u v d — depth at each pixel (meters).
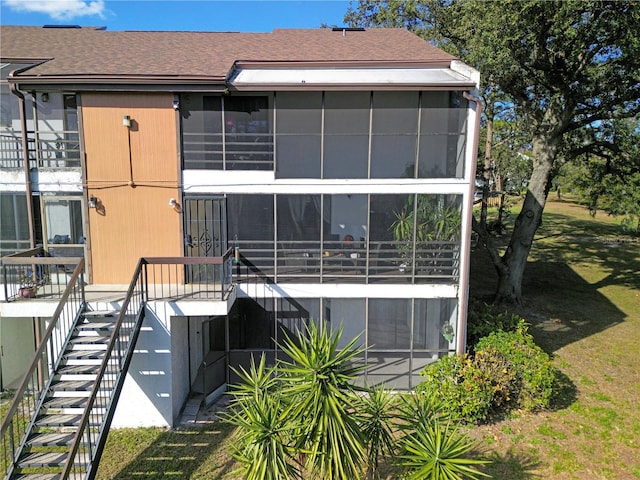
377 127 11.30
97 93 10.92
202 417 10.53
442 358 11.09
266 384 7.41
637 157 17.91
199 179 11.37
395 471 8.31
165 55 12.85
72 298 10.08
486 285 21.50
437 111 11.25
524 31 13.55
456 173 11.45
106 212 11.42
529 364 10.87
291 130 11.31
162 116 11.13
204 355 12.11
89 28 16.83
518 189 26.55
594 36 13.59
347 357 6.89
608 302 19.62
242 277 11.70
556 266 25.72
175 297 10.43
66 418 8.27
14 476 7.40
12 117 11.77
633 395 11.70
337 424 6.47
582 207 48.25
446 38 18.33
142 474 8.44
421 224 11.54
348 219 11.56
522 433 9.92
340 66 12.46
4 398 11.19
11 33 14.91
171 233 11.55
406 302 11.75
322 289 11.64
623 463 8.98
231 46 14.52
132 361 10.05
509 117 24.98
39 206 11.47
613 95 16.44
